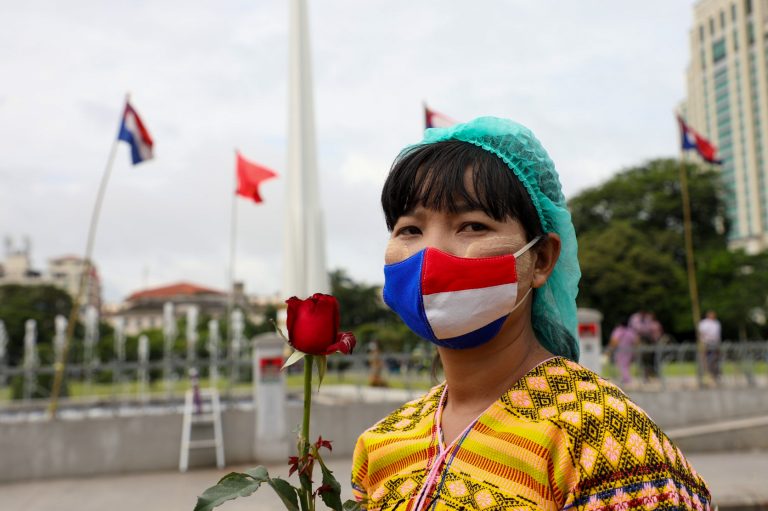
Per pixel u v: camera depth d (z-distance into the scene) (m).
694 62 99.00
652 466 1.15
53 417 8.84
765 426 9.65
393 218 1.48
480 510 1.21
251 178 11.67
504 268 1.31
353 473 1.62
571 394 1.27
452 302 1.30
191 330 15.46
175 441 8.96
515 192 1.37
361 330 27.27
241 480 1.30
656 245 38.09
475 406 1.39
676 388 10.87
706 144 14.20
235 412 9.19
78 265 94.00
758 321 40.16
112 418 8.82
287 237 18.69
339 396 10.75
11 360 26.88
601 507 1.13
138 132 10.53
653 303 32.72
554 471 1.19
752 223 88.31
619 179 41.44
